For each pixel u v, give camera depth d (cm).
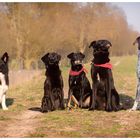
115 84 2025
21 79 2430
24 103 1345
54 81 1124
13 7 3375
